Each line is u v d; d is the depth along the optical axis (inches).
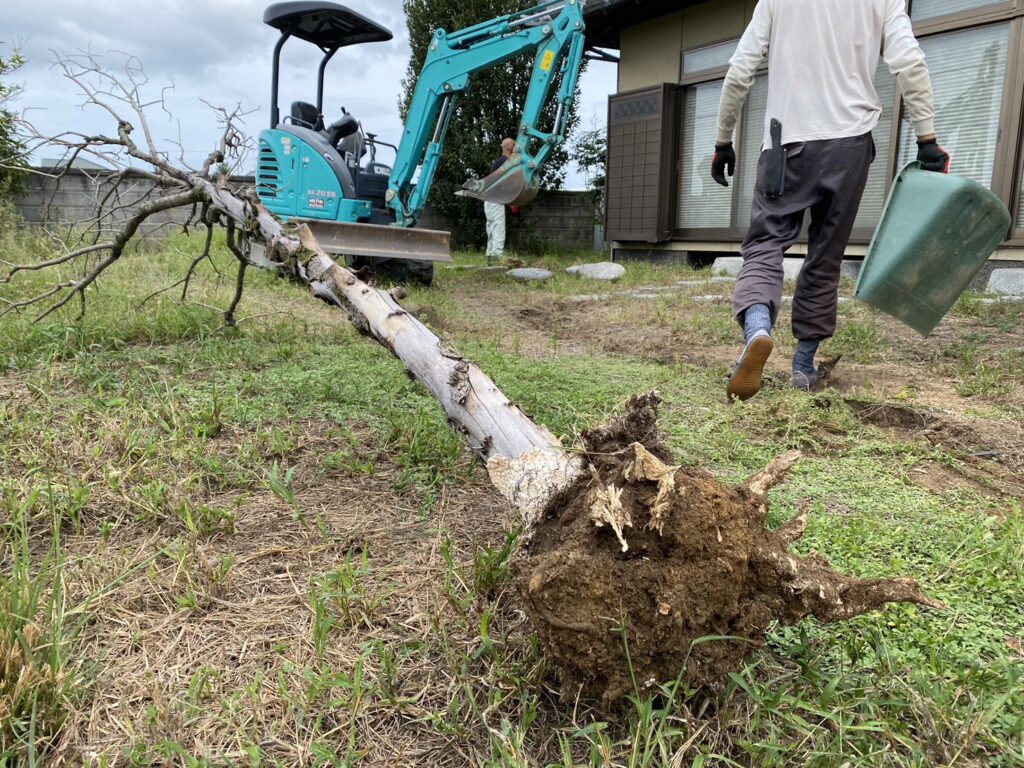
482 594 75.4
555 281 388.2
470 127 629.3
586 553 58.4
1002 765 54.2
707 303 288.0
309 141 332.8
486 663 65.7
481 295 346.0
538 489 69.7
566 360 190.4
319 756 54.5
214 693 62.4
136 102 169.9
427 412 134.1
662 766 52.5
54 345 164.9
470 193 362.0
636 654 56.8
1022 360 175.8
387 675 62.2
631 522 57.2
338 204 332.2
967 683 61.1
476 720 59.6
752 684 58.8
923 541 88.7
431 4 611.2
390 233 321.1
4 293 224.7
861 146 144.2
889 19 138.9
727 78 151.9
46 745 56.6
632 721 57.0
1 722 54.9
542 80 344.8
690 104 450.9
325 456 116.0
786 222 148.1
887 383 163.5
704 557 57.7
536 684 61.6
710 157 442.6
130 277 289.4
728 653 59.2
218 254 368.5
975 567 81.0
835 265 152.5
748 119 413.7
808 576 59.6
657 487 59.1
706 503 59.1
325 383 150.0
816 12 140.9
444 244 334.0
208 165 172.9
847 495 104.0
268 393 144.8
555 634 56.2
